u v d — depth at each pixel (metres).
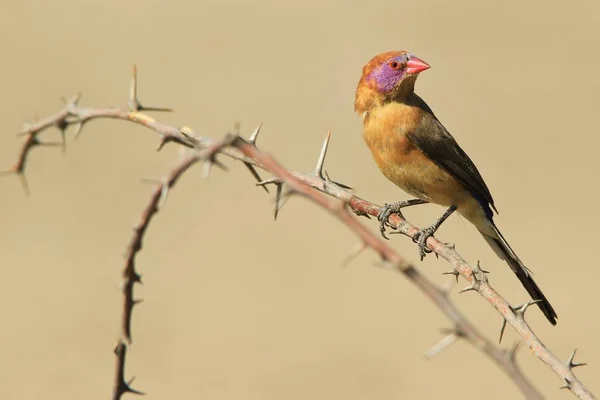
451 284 2.83
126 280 3.50
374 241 2.92
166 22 21.23
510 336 11.86
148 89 18.30
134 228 3.43
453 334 2.77
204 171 3.25
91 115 4.53
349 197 5.52
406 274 2.82
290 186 3.05
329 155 16.16
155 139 16.89
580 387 3.71
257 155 3.17
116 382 3.57
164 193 3.34
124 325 3.55
